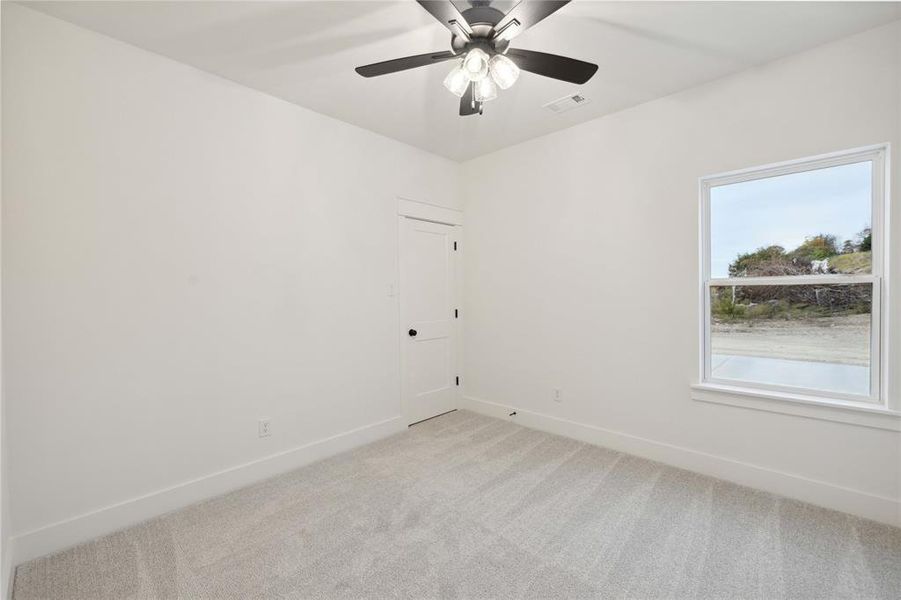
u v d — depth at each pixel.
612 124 2.90
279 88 2.51
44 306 1.82
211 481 2.33
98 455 1.97
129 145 2.04
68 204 1.87
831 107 2.09
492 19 1.53
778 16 1.87
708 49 2.13
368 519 2.08
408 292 3.52
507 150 3.57
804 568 1.69
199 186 2.29
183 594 1.59
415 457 2.85
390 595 1.57
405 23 1.91
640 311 2.81
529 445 3.05
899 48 1.92
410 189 3.49
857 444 2.05
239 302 2.46
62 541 1.85
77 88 1.90
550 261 3.30
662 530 1.96
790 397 2.23
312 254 2.81
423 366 3.66
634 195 2.81
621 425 2.92
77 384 1.91
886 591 1.56
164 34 1.97
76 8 1.77
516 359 3.56
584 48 2.12
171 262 2.19
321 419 2.87
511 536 1.93
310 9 1.80
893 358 1.98
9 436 1.73
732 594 1.56
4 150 1.72
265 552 1.83
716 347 2.60
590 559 1.77
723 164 2.43
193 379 2.27
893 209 1.96
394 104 2.73
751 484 2.37
